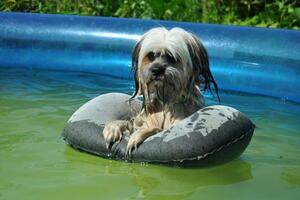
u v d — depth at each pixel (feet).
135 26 31.91
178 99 18.99
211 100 26.11
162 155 17.52
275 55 28.40
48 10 40.68
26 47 33.01
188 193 15.90
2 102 24.48
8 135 20.51
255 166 18.24
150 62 18.66
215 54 29.76
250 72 28.78
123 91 26.91
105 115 19.27
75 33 32.65
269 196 15.88
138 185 16.39
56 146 19.51
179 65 18.42
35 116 22.66
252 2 40.55
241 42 29.48
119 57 31.42
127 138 18.38
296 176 17.49
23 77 29.37
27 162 18.06
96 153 18.57
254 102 25.90
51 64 32.17
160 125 19.21
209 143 17.28
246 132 17.99
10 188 15.99
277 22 38.01
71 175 17.06
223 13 40.40
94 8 40.22
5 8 40.86
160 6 39.01
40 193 15.69
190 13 39.47
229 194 15.96
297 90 26.91
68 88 27.32
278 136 21.21
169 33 18.63
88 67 31.71
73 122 19.33
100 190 15.98
